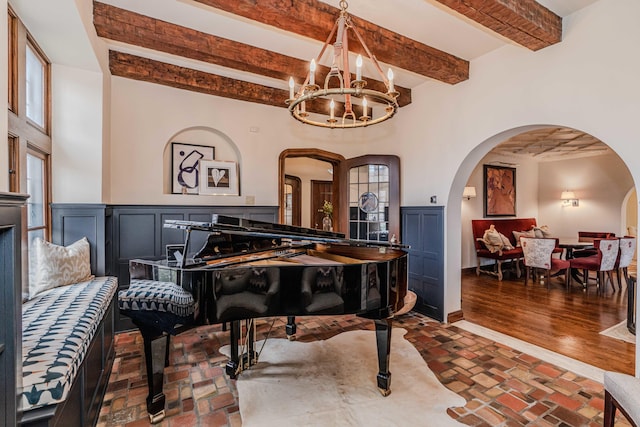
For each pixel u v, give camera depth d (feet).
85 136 10.35
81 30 8.14
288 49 11.16
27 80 8.71
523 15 8.18
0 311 3.68
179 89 13.01
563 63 9.34
